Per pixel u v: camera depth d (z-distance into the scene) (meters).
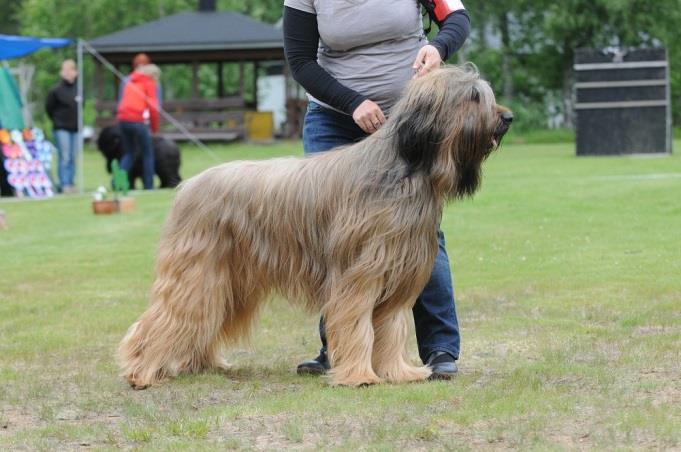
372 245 6.34
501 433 5.39
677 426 5.40
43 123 45.34
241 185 6.79
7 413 6.34
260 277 6.83
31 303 10.32
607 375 6.62
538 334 8.16
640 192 17.70
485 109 6.18
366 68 6.96
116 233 15.80
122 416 6.17
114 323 9.22
